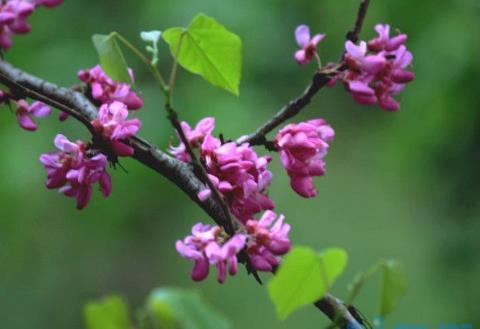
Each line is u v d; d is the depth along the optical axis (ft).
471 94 5.69
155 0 6.30
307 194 2.74
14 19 3.05
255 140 2.77
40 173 5.93
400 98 5.88
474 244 5.84
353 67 2.79
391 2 5.98
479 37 5.71
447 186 5.85
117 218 6.53
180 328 2.21
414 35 5.87
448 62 5.71
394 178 6.31
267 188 2.71
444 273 5.92
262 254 2.59
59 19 6.29
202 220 6.93
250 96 6.43
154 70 2.58
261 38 6.44
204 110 6.00
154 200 6.51
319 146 2.73
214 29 2.66
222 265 2.55
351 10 6.54
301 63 2.86
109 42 2.65
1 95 2.90
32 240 6.66
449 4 5.84
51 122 5.92
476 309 5.84
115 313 2.24
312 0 6.59
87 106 2.88
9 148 5.90
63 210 6.47
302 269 2.30
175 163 2.74
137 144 2.75
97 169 2.73
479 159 5.77
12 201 6.11
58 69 6.13
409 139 5.85
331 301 2.56
